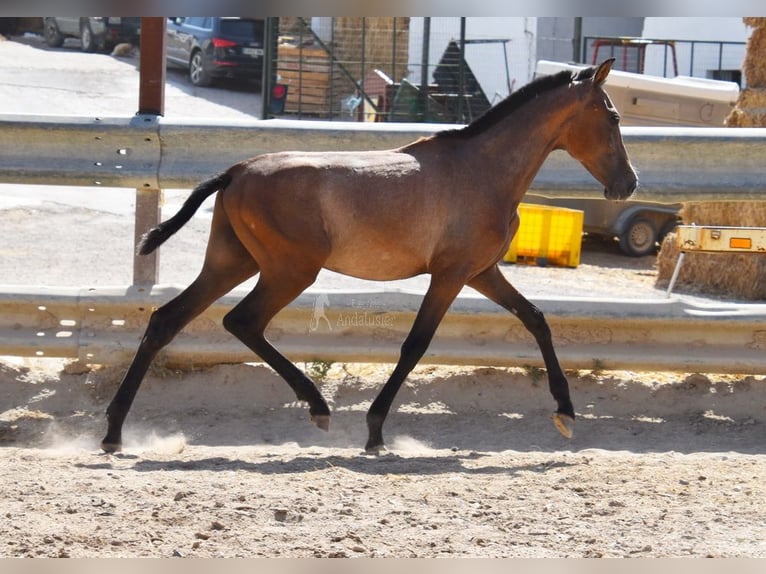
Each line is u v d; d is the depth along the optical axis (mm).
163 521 6145
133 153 9875
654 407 9945
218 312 9820
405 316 9852
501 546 5875
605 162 8945
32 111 28609
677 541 6000
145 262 9961
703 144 9836
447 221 8500
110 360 9766
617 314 9820
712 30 29734
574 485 7207
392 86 28641
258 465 7863
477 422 9680
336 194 8297
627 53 29906
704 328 9906
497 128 8773
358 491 6957
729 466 7859
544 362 9625
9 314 9781
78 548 5660
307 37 30047
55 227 19375
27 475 7211
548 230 19422
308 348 9797
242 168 8453
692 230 11133
